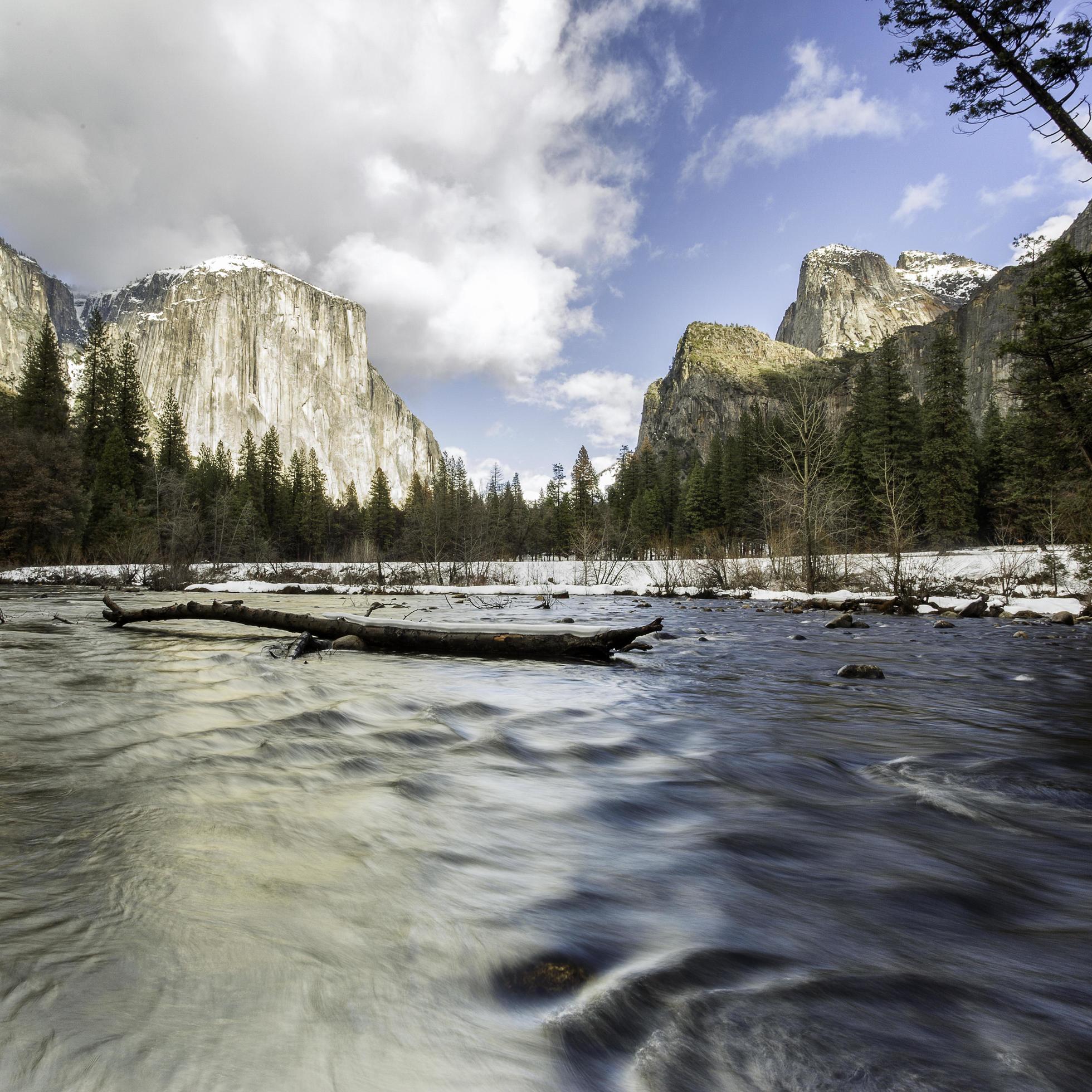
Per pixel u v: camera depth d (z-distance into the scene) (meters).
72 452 45.44
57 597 20.56
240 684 5.19
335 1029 1.18
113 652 7.02
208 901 1.65
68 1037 1.09
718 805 2.75
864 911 1.81
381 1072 1.07
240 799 2.53
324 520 87.06
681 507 73.94
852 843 2.35
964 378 44.22
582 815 2.57
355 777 2.93
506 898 1.80
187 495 58.00
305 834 2.19
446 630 7.87
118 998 1.22
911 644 9.77
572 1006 1.29
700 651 8.75
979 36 10.46
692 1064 1.12
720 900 1.85
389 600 21.64
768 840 2.36
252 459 84.06
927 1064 1.13
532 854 2.16
